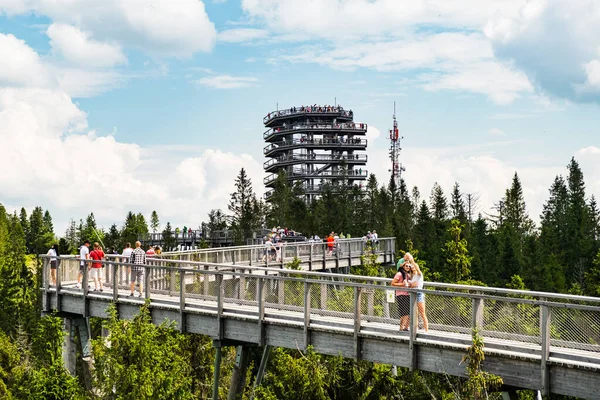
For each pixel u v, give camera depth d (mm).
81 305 26641
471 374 15570
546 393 15125
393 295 18078
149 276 24031
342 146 140125
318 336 19422
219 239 92562
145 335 19719
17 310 76312
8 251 124562
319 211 102000
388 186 129500
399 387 21094
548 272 69500
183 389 20016
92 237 116438
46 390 23156
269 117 149250
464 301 16984
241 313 21453
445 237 95438
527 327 15828
